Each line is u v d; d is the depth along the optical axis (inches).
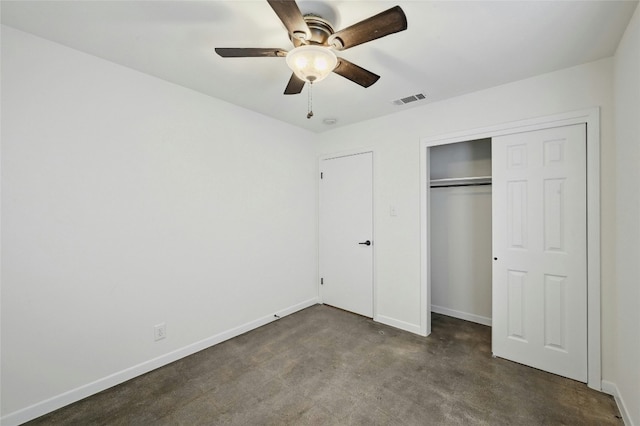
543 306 87.4
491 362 92.5
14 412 66.4
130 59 79.4
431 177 138.5
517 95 90.7
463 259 129.9
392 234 121.5
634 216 61.5
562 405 72.1
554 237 85.3
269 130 126.2
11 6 58.1
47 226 70.7
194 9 59.1
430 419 67.7
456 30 65.2
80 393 75.3
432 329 118.4
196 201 100.6
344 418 68.3
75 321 75.0
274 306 128.6
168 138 93.1
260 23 63.8
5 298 65.5
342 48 58.1
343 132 139.1
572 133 82.1
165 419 68.3
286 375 85.8
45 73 70.2
